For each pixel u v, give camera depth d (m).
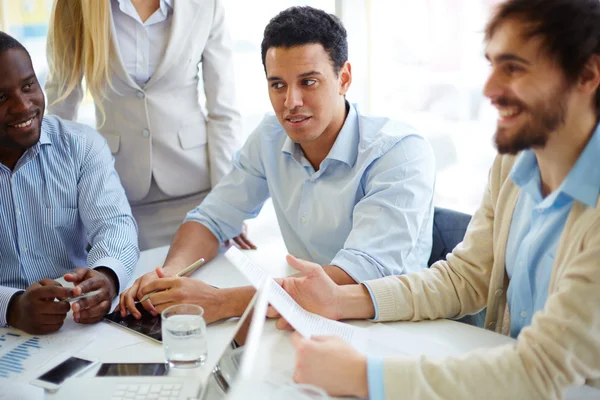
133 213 2.25
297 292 1.31
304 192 1.71
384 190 1.54
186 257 1.72
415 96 2.75
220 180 2.03
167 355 1.18
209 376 1.10
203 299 1.38
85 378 1.13
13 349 1.27
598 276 0.98
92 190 1.72
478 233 1.39
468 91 2.59
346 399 1.04
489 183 1.39
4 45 1.49
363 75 2.83
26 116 1.53
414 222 1.54
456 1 2.53
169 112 2.13
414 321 1.34
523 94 1.00
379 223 1.51
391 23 2.72
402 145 1.60
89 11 1.95
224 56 2.22
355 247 1.49
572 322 0.99
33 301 1.32
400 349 1.20
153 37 2.06
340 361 1.05
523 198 1.27
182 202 2.28
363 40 2.79
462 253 1.40
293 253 1.82
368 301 1.33
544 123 1.01
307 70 1.50
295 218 1.75
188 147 2.19
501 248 1.30
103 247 1.61
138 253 1.71
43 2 2.83
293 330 1.28
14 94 1.50
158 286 1.42
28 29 2.86
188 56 2.09
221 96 2.23
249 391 1.01
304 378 1.06
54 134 1.71
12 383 1.11
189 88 2.18
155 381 1.10
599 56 0.97
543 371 0.99
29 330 1.33
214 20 2.15
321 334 1.20
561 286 1.03
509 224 1.29
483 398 1.00
